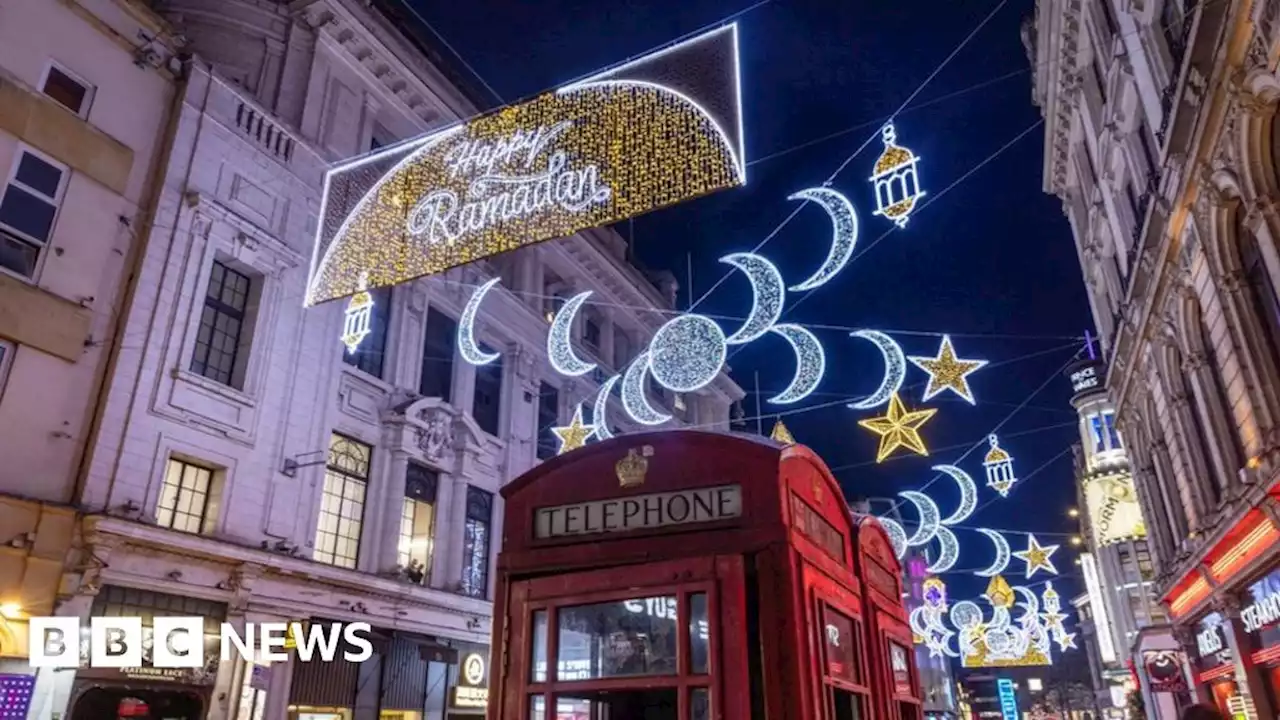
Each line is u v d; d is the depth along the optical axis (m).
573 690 3.91
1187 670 18.42
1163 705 22.59
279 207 15.62
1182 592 16.67
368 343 17.81
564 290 25.95
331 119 17.36
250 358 14.59
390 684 15.99
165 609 12.38
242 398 14.24
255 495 14.16
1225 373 10.91
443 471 18.78
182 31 16.03
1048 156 22.33
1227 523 11.57
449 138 12.41
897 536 18.41
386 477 17.20
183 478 13.34
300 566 14.30
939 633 33.53
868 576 5.36
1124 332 16.84
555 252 25.03
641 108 10.10
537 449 22.69
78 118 12.59
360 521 16.67
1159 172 12.27
